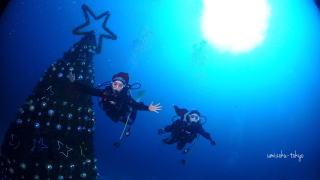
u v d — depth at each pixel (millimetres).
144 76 3607
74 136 2730
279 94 3699
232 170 3711
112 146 3682
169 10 3611
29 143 2641
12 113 3701
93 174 2979
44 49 3660
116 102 3334
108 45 3566
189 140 3691
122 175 3719
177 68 3592
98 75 3543
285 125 3732
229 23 3566
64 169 2656
